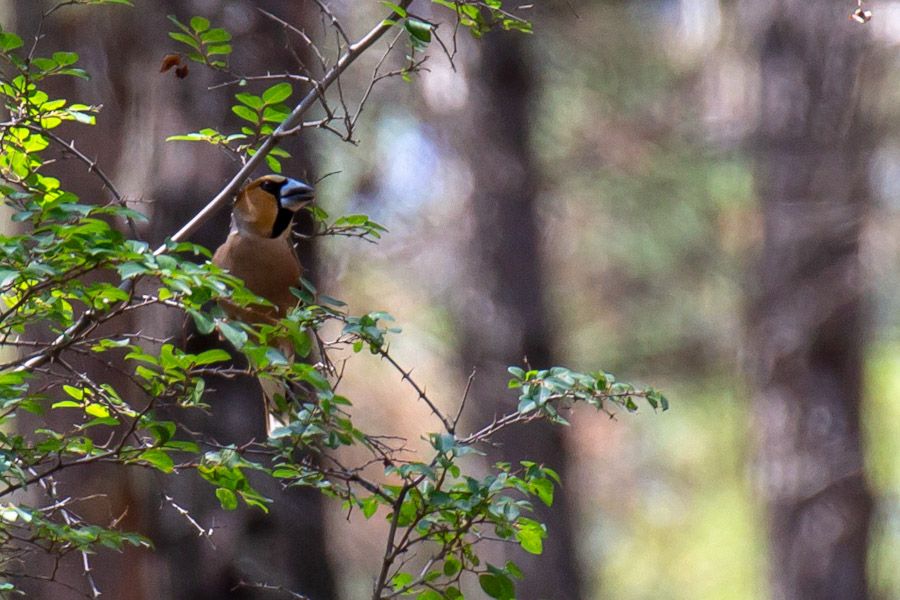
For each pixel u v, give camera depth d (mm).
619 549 22562
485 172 14922
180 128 8734
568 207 16766
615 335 17000
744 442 18609
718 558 21250
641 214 16547
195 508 8570
